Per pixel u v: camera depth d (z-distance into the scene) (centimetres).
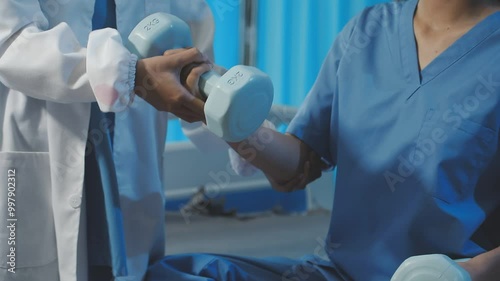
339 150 118
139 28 108
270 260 123
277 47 352
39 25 115
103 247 124
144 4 132
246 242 286
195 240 287
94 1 124
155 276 121
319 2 345
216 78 101
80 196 119
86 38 123
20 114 121
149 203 134
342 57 122
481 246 111
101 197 123
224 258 121
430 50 113
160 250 139
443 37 112
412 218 107
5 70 109
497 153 105
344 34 125
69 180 120
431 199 105
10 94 121
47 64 106
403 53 115
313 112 126
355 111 116
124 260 119
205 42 140
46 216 123
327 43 347
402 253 109
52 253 123
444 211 104
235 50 350
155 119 137
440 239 107
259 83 98
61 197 120
